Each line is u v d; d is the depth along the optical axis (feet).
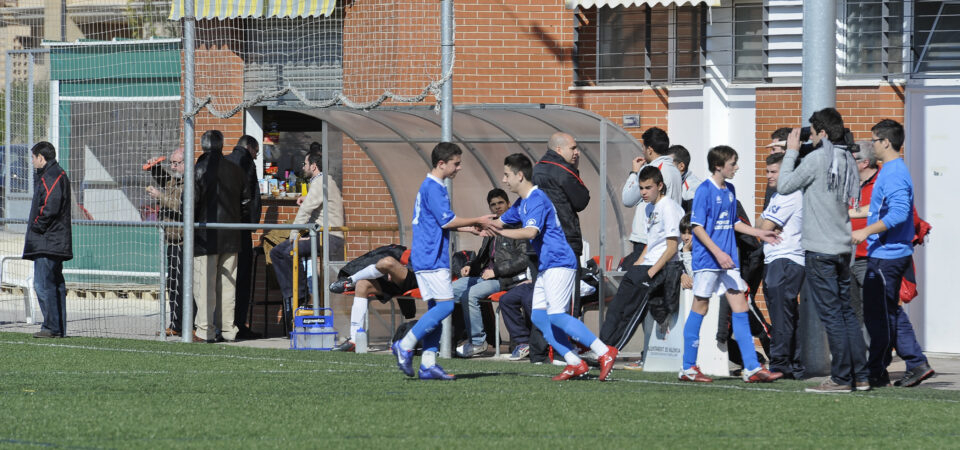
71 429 92.07
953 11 163.12
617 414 100.07
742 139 172.45
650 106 175.63
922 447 86.84
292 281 172.65
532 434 90.68
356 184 176.04
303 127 190.80
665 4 166.81
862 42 166.91
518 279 154.40
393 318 168.35
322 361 140.87
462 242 174.60
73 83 208.33
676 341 135.64
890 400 109.70
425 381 121.49
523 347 150.41
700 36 173.99
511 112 160.04
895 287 124.06
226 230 169.17
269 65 186.70
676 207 135.74
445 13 151.43
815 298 114.93
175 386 117.08
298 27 184.14
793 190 114.52
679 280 134.31
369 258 158.81
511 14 177.78
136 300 196.95
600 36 178.19
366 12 180.04
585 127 164.35
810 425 95.40
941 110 162.50
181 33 194.90
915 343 125.70
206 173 167.73
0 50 235.40
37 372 127.75
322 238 168.66
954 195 161.89
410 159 174.09
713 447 85.87
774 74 169.78
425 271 120.98
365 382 120.57
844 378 114.83
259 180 188.96
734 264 120.98
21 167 211.00
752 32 172.86
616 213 164.35
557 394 112.06
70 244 163.73
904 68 164.14
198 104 163.73
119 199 204.85
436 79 177.17
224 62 187.93
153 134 203.10
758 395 112.16
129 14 234.99
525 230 118.01
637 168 145.69
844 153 113.29
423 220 120.88
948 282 162.61
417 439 88.38
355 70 180.96
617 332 138.82
